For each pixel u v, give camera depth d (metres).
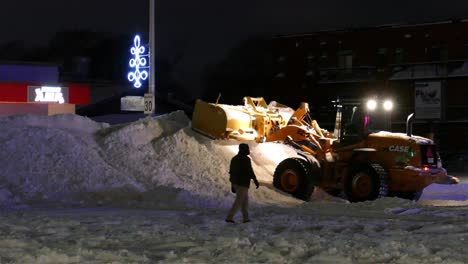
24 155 20.39
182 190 19.23
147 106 28.52
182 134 23.28
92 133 23.81
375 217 16.08
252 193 20.91
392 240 11.39
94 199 18.91
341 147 22.22
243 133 24.19
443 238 11.82
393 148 21.27
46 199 18.61
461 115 54.66
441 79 55.38
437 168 21.41
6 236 11.28
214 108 23.97
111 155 21.75
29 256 9.25
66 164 20.33
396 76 57.06
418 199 23.17
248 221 14.55
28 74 41.53
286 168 21.86
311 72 60.94
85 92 43.97
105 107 55.22
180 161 22.33
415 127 56.38
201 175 22.03
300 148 23.22
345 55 59.53
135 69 42.03
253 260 9.54
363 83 58.56
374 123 22.78
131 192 19.44
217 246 10.70
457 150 54.41
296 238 11.69
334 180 22.28
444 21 55.56
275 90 62.62
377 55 58.12
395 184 21.22
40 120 23.36
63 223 13.66
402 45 57.19
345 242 11.12
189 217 15.56
